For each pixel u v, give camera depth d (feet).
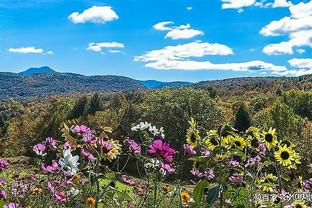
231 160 10.37
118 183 12.05
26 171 15.42
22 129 186.19
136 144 11.98
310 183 16.22
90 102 271.28
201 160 10.07
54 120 183.42
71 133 10.96
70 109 266.16
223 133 10.85
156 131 13.64
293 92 232.53
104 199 10.78
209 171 10.61
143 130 13.46
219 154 10.20
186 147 11.89
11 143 174.81
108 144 10.68
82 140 10.82
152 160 11.93
